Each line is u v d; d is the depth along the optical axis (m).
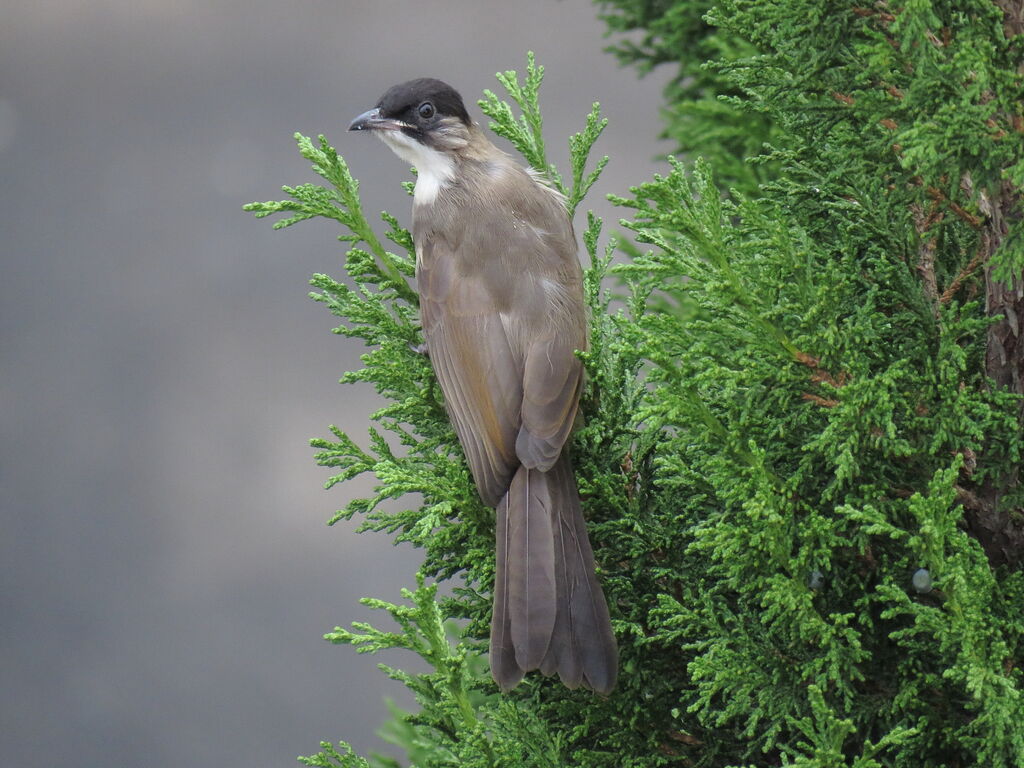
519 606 7.14
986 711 5.94
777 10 6.64
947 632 6.00
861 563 6.74
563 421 7.82
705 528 6.61
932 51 6.12
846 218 7.14
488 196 8.90
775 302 6.71
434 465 7.91
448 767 7.76
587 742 7.40
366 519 7.78
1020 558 6.81
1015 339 6.61
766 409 6.66
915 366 6.75
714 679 6.63
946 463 6.70
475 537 7.78
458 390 8.29
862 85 6.84
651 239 6.92
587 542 7.30
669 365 6.55
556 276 8.52
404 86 9.44
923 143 5.99
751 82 7.17
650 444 7.51
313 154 8.46
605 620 7.04
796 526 6.42
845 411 6.28
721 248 6.61
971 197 6.35
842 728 5.95
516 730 7.13
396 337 8.65
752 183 10.92
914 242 7.03
